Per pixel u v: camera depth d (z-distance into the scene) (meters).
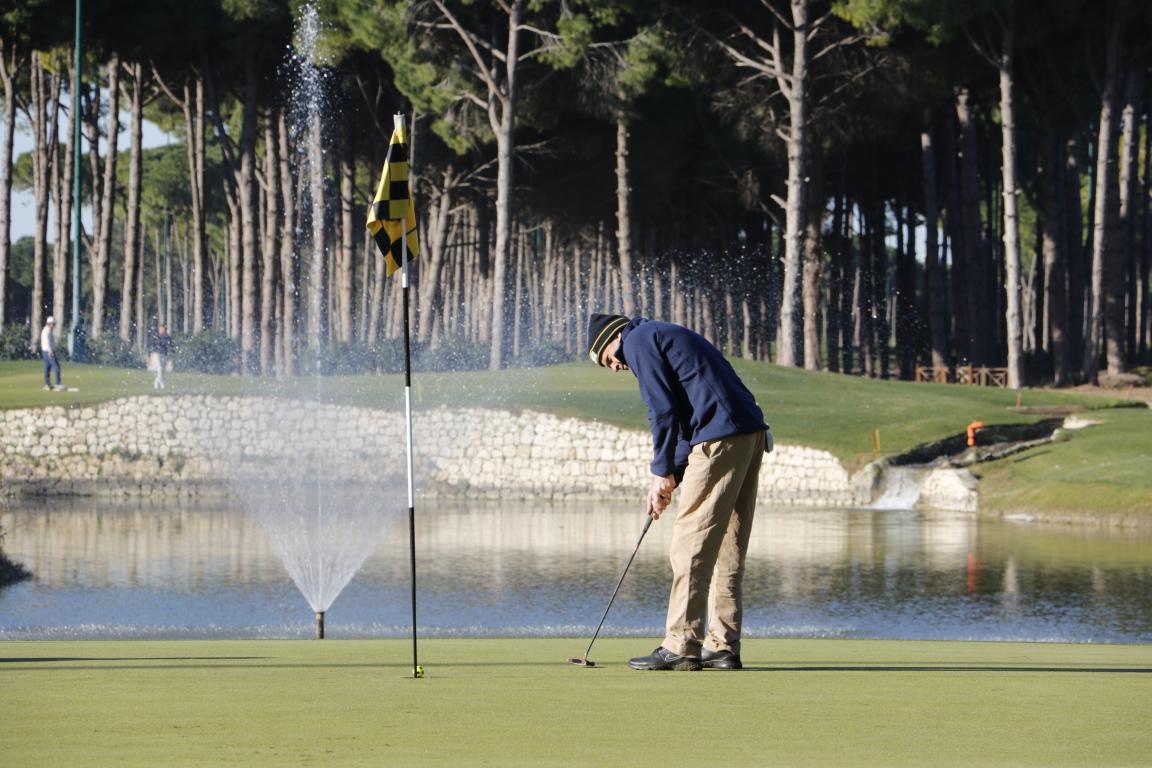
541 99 168.00
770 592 57.91
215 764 10.71
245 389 128.25
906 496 109.56
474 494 122.75
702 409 19.34
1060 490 98.19
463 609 52.00
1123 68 166.62
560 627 46.09
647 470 119.75
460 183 192.25
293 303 177.62
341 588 58.78
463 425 123.94
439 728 12.79
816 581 61.75
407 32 159.88
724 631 20.08
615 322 19.81
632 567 67.50
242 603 53.47
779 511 105.06
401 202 22.12
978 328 187.62
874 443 115.06
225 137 182.12
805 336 181.38
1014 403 132.88
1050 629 46.88
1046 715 13.85
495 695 15.38
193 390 127.88
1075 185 187.75
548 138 189.12
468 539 83.31
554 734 12.47
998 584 60.69
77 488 123.50
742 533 20.22
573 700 14.92
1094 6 152.75
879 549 76.19
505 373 142.38
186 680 16.94
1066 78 174.12
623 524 94.56
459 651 23.58
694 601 19.50
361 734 12.38
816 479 114.00
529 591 57.84
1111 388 161.75
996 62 151.38
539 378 139.00
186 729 12.62
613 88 160.12
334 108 185.25
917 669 19.38
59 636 41.50
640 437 119.81
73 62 188.75
